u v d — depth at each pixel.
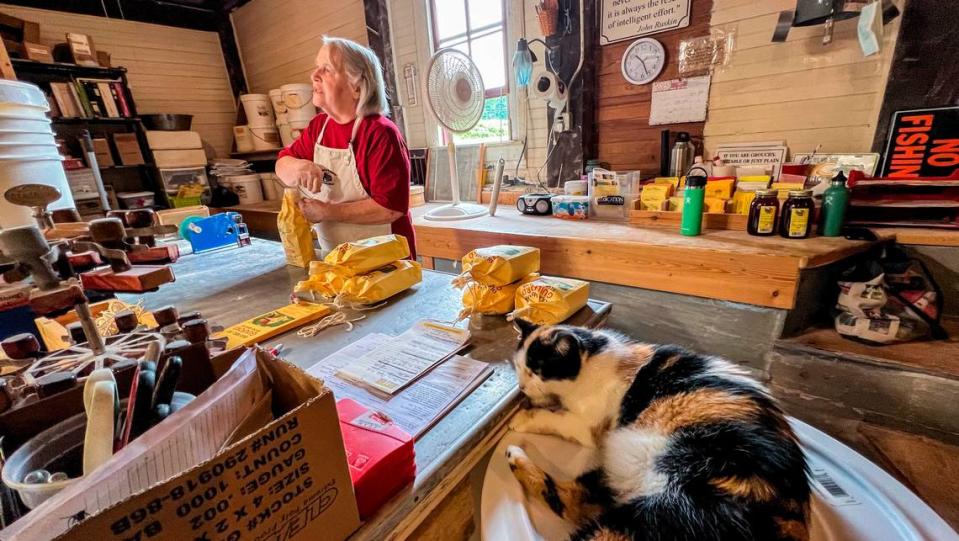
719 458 0.69
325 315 1.10
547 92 2.60
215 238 1.94
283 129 4.07
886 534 0.66
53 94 3.21
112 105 3.49
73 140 3.40
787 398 1.51
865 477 0.77
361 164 1.60
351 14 3.52
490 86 2.96
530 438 0.84
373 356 0.86
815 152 1.89
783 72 1.90
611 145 2.53
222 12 4.38
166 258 0.75
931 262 1.49
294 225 1.51
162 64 4.09
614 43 2.35
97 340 0.70
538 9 2.40
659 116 2.30
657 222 2.00
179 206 3.85
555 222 2.25
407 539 0.58
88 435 0.42
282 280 1.42
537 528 0.66
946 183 1.43
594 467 0.78
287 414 0.37
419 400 0.71
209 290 1.34
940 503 1.17
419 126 3.46
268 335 0.98
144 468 0.34
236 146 4.41
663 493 0.69
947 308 1.49
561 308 1.03
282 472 0.38
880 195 1.56
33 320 1.04
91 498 0.31
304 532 0.41
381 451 0.51
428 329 0.99
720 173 1.98
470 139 3.18
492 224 2.27
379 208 1.58
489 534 0.63
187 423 0.37
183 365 0.64
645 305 1.75
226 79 4.59
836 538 0.67
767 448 0.68
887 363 1.32
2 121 1.36
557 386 0.83
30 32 3.13
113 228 0.70
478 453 0.69
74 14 3.54
